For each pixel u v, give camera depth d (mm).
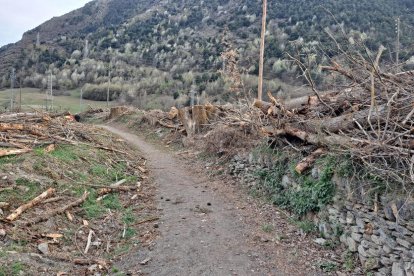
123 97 53969
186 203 8547
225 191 9500
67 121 15367
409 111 5691
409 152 5008
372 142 5309
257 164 9336
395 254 4801
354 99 7055
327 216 6289
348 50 6582
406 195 4727
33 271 4871
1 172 7250
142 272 5367
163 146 16625
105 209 7676
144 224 7277
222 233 6742
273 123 8781
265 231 6820
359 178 5586
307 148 7656
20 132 10508
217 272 5328
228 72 19875
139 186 9758
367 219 5320
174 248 6125
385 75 6203
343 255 5660
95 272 5312
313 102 8203
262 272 5363
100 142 13094
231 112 15180
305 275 5293
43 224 6254
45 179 7727
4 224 5773
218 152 11953
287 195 7730
